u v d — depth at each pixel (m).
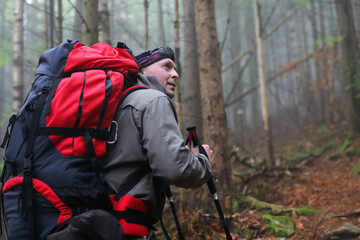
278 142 13.43
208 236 3.71
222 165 4.50
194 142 1.47
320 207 4.89
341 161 7.73
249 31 19.08
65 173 1.15
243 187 6.15
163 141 1.22
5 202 1.22
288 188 6.17
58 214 1.14
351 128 8.93
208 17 4.78
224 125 4.61
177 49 4.97
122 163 1.26
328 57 11.30
